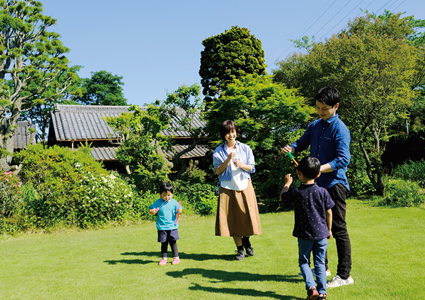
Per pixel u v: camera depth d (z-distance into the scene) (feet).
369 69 33.68
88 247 17.47
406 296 8.14
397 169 42.70
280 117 36.14
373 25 41.91
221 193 13.24
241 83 40.52
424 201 27.55
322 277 8.39
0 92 41.60
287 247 14.97
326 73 37.32
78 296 9.16
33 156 26.12
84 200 26.86
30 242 20.88
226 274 10.97
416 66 36.55
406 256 12.17
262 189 38.11
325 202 8.91
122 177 37.29
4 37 44.57
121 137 38.86
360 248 13.83
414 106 50.24
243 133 37.91
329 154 10.23
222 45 58.85
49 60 43.16
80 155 29.84
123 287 9.84
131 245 17.66
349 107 36.88
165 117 41.27
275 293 8.91
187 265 12.44
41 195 26.58
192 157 57.67
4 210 24.88
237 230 13.08
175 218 13.08
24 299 9.10
